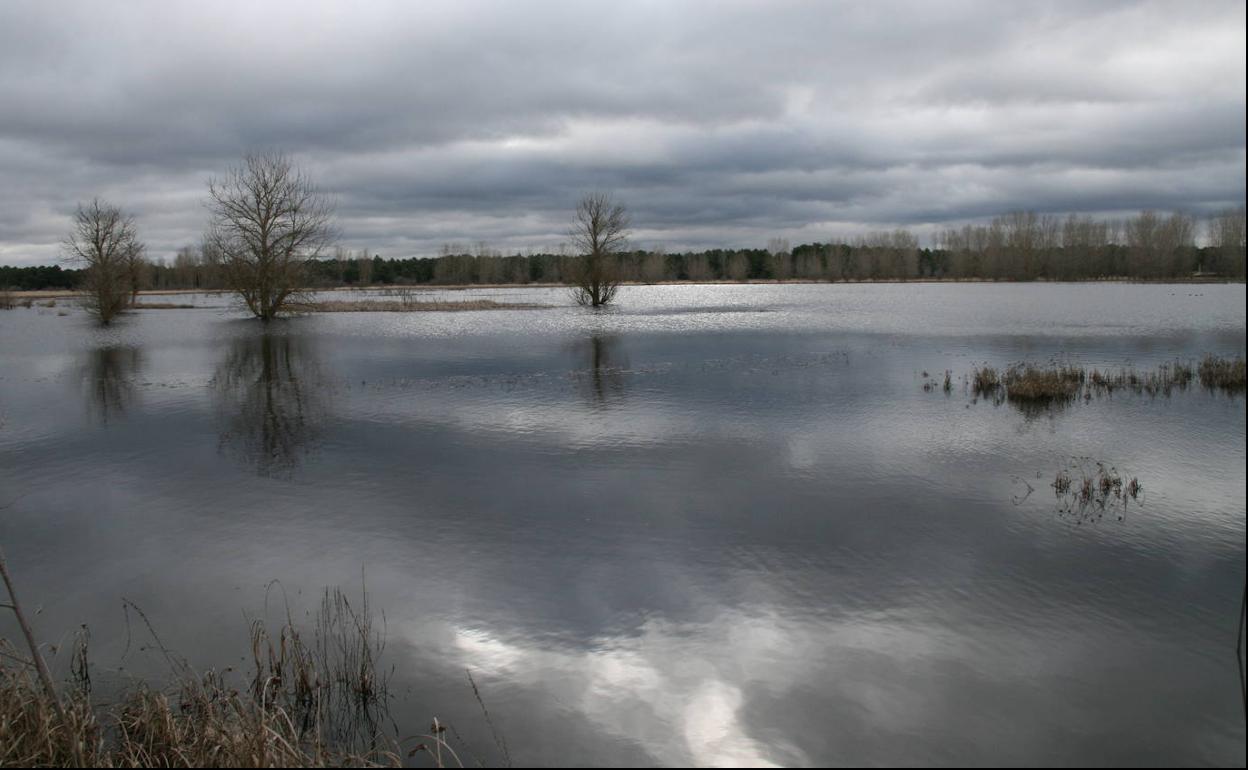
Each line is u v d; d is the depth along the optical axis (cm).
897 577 1067
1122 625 936
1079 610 973
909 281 13488
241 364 3372
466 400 2366
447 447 1784
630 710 789
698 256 14688
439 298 8450
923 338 3916
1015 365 2783
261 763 657
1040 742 732
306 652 891
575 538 1220
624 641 916
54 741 698
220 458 1733
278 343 4241
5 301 8062
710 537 1213
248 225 5562
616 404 2252
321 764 651
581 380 2714
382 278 13700
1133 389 2373
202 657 898
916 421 1970
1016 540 1189
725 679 838
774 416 2048
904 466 1572
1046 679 829
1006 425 1920
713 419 2022
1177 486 1431
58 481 1576
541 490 1454
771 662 868
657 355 3400
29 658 888
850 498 1384
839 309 6388
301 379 2881
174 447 1844
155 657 900
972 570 1087
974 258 12912
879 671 847
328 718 782
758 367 2958
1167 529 1227
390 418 2122
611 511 1336
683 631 936
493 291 10438
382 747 735
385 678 851
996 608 980
